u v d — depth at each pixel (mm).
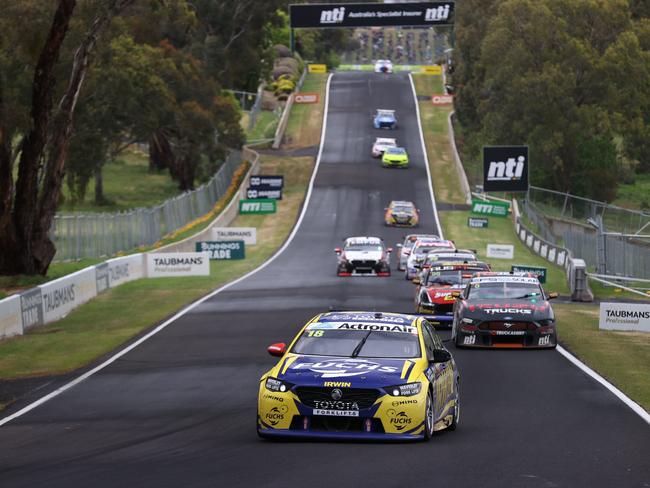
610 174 177250
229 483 19422
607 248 94375
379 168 187250
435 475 20125
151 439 25578
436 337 28328
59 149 79500
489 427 27203
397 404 23547
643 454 23000
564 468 21188
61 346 49531
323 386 23719
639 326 53156
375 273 90375
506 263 106875
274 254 114250
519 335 45344
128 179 189750
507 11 176000
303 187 172125
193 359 43219
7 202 78188
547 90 168250
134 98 132875
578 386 35062
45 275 82000
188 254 88375
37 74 76438
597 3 174500
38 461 22812
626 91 173500
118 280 81812
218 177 160125
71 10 75125
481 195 164750
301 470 20578
